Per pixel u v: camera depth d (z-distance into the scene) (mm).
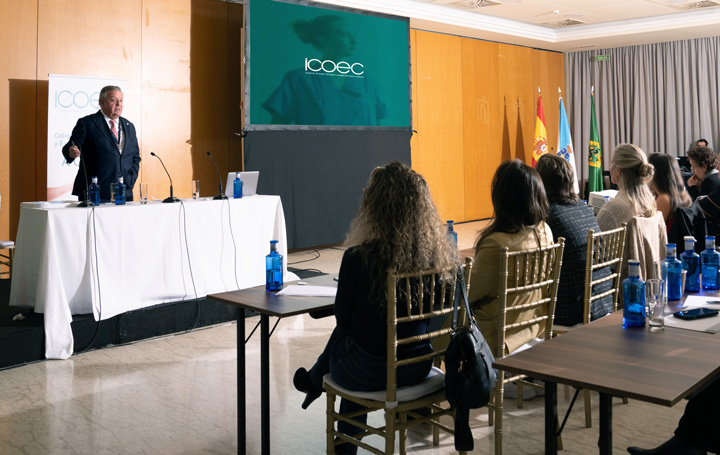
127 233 4391
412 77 9930
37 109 6418
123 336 4359
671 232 3500
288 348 4289
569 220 2996
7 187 6289
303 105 7938
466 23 9844
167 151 7379
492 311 2639
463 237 9188
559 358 1728
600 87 12367
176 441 2867
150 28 7176
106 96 5055
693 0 9312
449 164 10562
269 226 5309
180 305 4641
